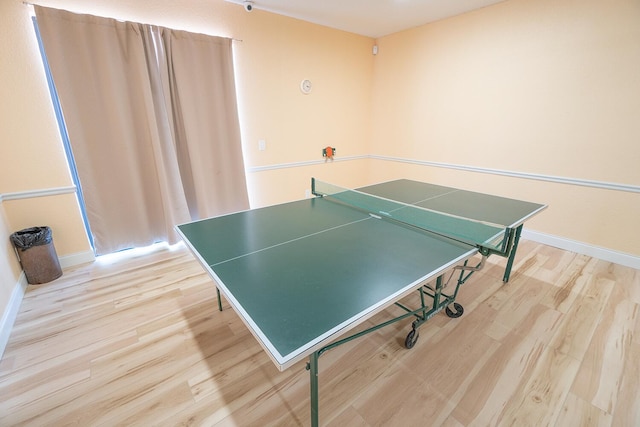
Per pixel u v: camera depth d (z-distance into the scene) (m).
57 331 1.89
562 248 3.04
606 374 1.55
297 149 3.96
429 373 1.58
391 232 1.75
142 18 2.57
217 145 3.20
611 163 2.62
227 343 1.80
